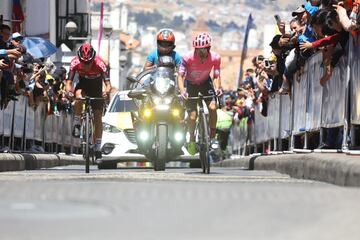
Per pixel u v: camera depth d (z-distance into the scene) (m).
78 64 26.53
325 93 23.58
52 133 42.03
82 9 88.56
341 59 21.70
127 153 32.81
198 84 25.25
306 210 10.60
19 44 31.38
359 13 19.95
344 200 11.68
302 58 26.98
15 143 33.41
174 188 13.67
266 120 37.34
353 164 16.97
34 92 36.09
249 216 10.08
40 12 68.31
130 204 11.17
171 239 8.38
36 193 12.37
